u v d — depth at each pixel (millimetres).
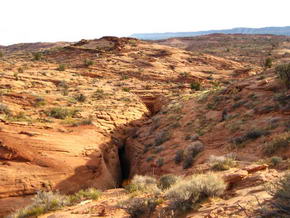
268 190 5570
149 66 68750
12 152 16594
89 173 17250
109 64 68125
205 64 76125
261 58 96562
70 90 39906
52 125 22094
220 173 8914
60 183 15617
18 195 14203
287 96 19000
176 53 83125
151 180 10789
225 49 127688
